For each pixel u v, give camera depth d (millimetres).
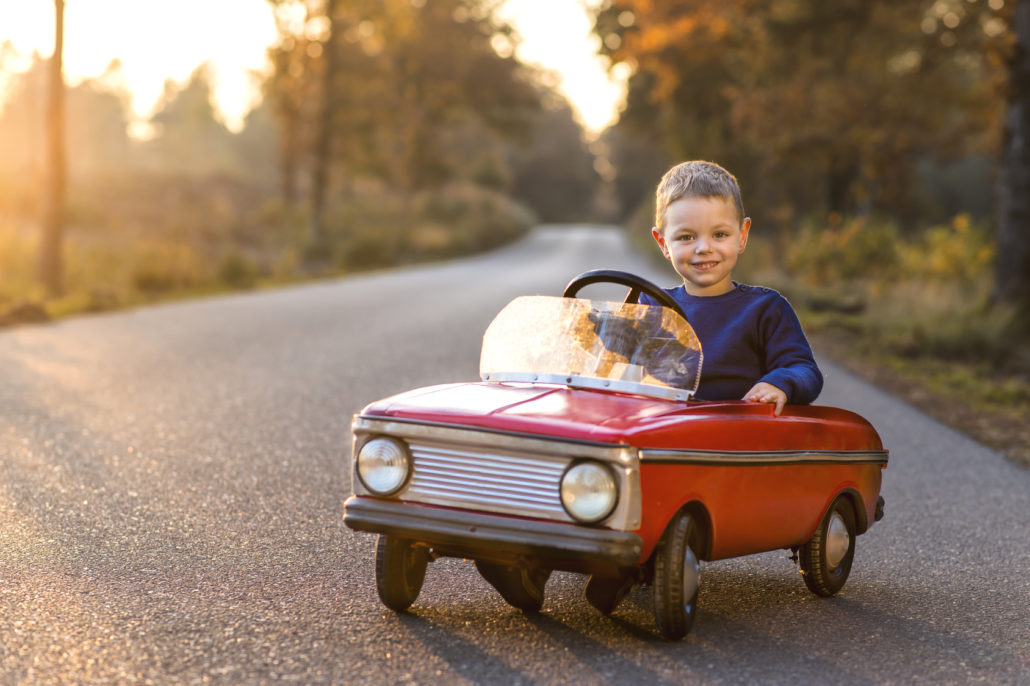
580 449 3402
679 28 29219
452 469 3580
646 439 3467
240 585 4504
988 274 22156
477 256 62312
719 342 4285
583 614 4219
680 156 44688
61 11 20625
